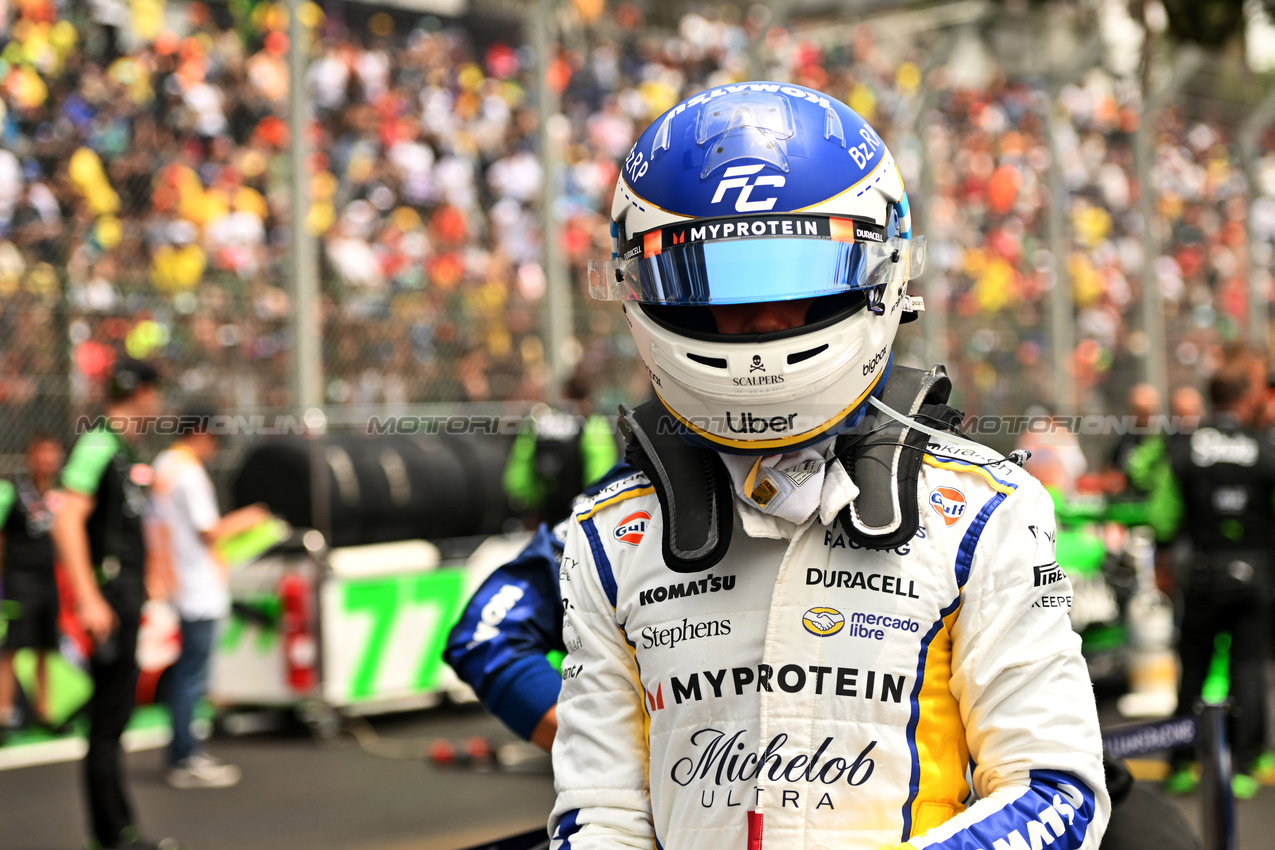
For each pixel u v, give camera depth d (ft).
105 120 43.27
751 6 62.13
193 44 46.65
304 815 30.53
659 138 8.47
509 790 32.86
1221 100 66.08
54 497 37.14
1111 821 10.71
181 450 34.86
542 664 10.67
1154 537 33.94
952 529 7.89
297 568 39.09
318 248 45.80
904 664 7.77
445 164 50.85
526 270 50.67
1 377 38.04
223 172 45.50
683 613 8.13
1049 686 7.76
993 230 60.08
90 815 27.32
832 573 7.92
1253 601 32.14
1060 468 42.55
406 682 40.91
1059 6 60.85
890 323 8.42
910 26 60.70
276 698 39.27
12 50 41.04
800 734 7.78
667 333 8.22
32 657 38.60
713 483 8.13
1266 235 69.97
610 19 56.39
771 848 7.72
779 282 7.93
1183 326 66.23
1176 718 15.62
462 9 51.39
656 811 8.17
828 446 8.17
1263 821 29.55
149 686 41.88
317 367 39.88
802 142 8.14
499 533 44.70
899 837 7.68
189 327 41.75
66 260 39.75
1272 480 31.94
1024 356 57.98
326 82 48.98
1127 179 64.95
